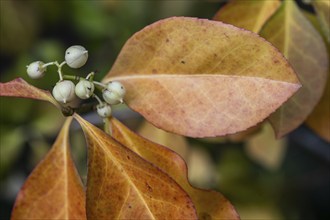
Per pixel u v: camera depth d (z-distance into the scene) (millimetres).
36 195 219
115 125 218
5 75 383
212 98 209
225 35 206
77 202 219
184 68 212
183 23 209
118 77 218
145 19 391
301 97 233
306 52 235
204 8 384
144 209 201
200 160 379
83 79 209
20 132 385
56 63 211
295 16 235
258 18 234
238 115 206
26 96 205
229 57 206
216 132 208
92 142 204
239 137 276
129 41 215
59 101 208
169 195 201
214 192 214
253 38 203
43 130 383
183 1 384
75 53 210
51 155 221
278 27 234
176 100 213
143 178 202
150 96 215
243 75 205
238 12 234
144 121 286
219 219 213
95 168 202
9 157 385
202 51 209
